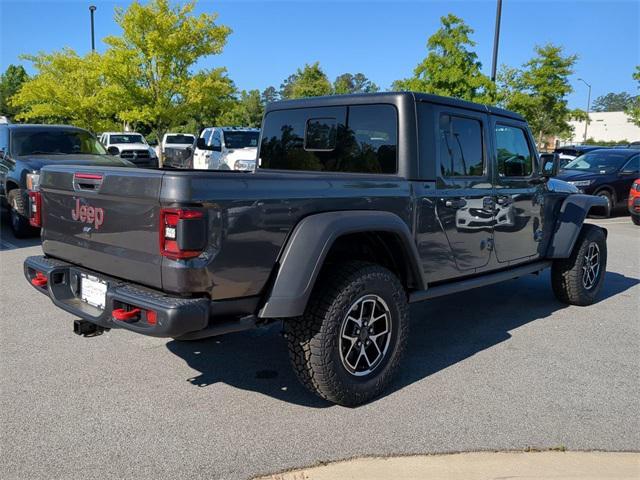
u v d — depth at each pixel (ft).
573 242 18.88
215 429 11.00
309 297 11.12
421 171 13.37
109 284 10.81
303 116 15.60
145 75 60.49
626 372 14.24
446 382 13.46
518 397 12.67
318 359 11.20
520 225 16.94
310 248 10.72
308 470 9.63
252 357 14.78
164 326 9.46
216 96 63.87
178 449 10.25
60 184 12.23
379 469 9.68
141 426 11.07
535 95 80.43
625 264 28.30
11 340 15.60
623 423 11.50
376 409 11.96
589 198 19.66
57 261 12.92
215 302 10.16
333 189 11.49
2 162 32.27
